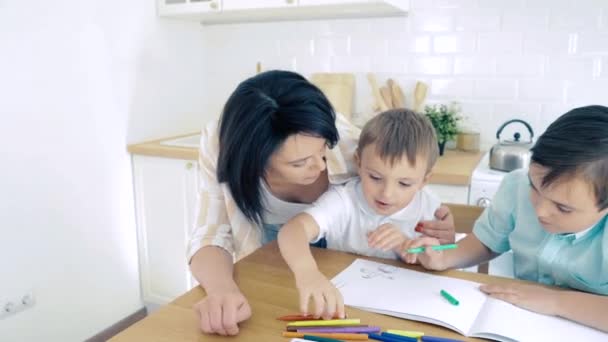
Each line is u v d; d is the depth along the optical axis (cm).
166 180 214
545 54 198
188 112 257
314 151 88
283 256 91
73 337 203
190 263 98
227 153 91
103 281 214
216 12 221
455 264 101
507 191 108
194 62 260
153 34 229
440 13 212
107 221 212
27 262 181
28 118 175
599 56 189
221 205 110
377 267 93
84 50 194
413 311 75
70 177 193
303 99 86
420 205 110
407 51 221
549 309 74
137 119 224
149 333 70
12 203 173
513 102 207
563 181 73
